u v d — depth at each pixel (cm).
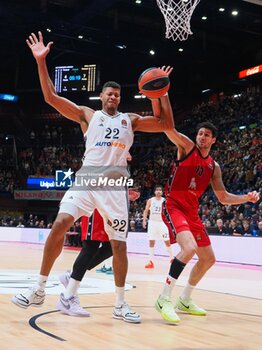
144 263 952
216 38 2059
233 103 2034
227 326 324
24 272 678
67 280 374
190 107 2389
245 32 1958
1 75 2583
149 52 2094
